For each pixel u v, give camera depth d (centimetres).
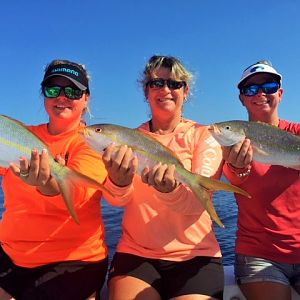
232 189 104
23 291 115
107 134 110
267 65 139
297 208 127
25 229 113
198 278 113
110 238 285
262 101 139
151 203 116
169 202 110
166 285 116
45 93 120
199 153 121
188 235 115
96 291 118
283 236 126
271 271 124
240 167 120
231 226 330
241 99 146
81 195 109
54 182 102
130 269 116
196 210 113
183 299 111
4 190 118
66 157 119
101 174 115
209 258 116
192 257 115
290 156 125
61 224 112
